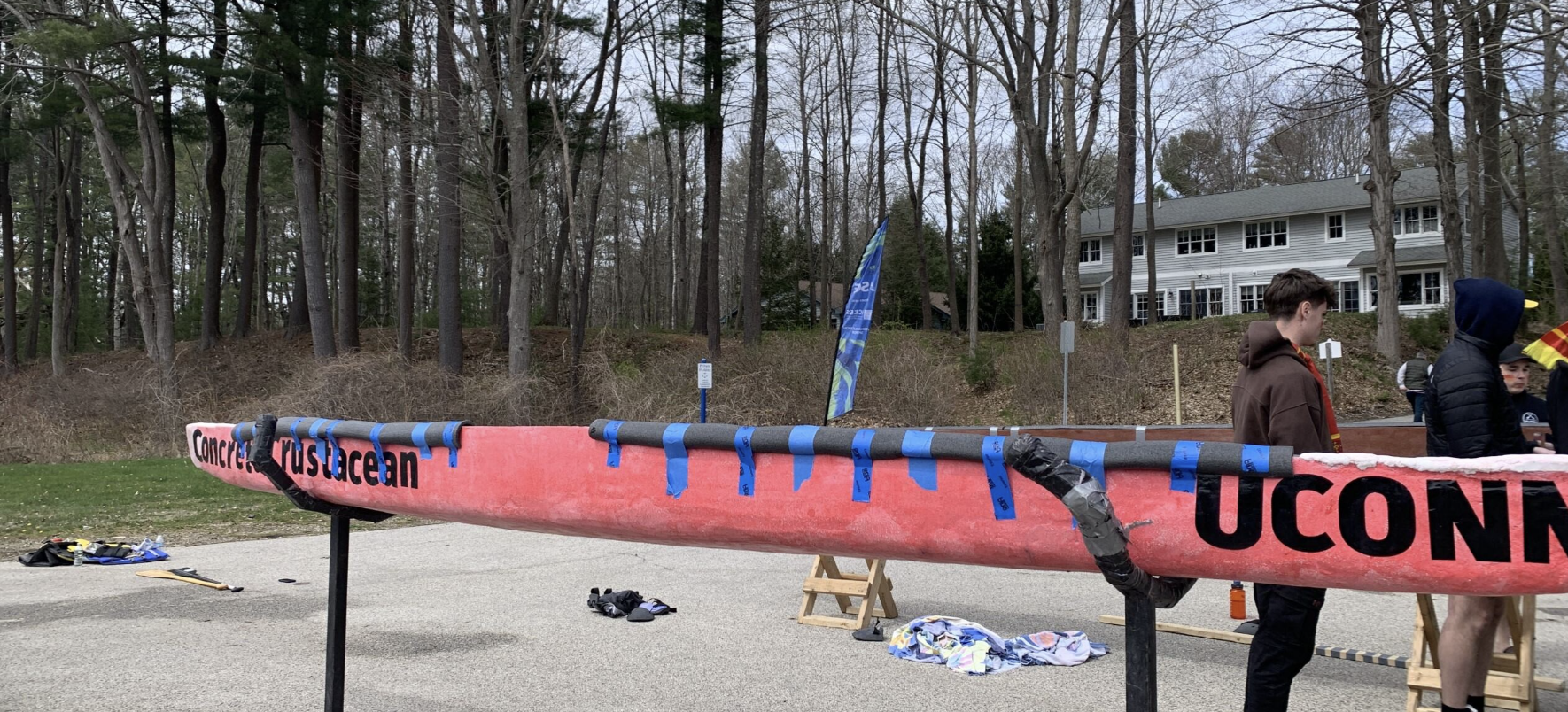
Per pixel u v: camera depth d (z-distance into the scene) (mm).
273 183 39000
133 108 28031
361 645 5148
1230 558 1973
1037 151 24875
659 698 4238
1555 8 9641
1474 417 3115
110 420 20953
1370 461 1848
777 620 5789
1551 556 1728
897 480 2258
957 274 43188
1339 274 40406
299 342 30875
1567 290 22609
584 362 25891
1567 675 4609
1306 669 4715
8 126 31156
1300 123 12305
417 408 18359
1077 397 21812
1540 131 14977
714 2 24609
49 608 6066
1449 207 21969
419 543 8852
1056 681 4488
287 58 22016
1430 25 12031
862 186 51375
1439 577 1818
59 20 20891
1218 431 6551
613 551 8375
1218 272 43750
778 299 41406
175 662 4734
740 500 2482
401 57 21766
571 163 26000
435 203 30266
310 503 3445
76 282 42500
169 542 9086
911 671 4668
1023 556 2148
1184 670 4641
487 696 4242
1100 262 47406
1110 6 23406
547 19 21625
